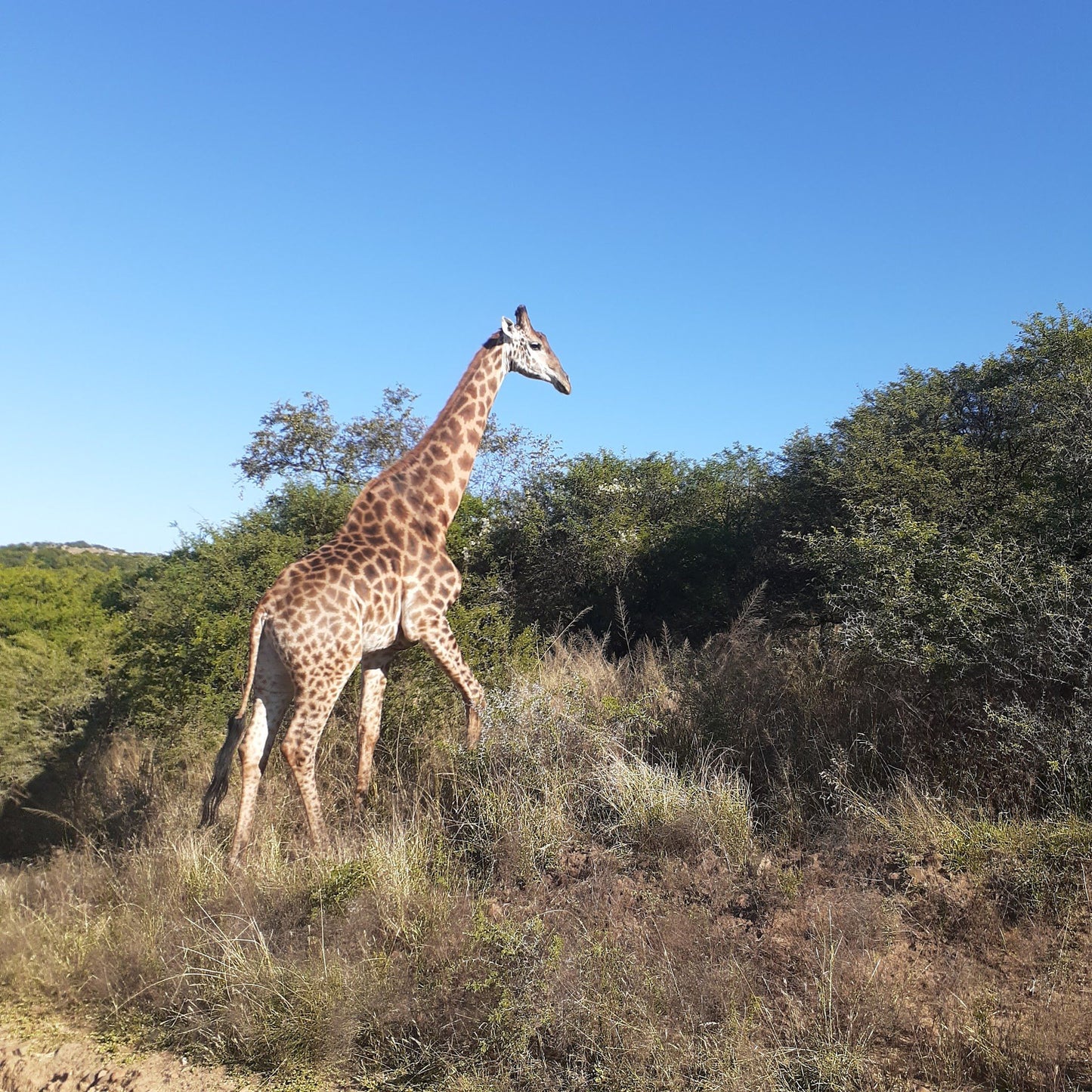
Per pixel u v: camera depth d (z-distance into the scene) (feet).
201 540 29.63
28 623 42.01
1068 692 17.35
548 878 17.34
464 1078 11.98
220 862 19.25
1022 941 13.50
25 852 28.25
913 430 31.78
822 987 12.66
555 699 22.98
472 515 37.22
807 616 31.22
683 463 48.91
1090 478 20.08
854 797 17.40
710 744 21.22
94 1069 13.70
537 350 25.61
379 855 17.49
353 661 20.39
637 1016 12.42
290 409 49.39
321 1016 13.35
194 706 25.89
